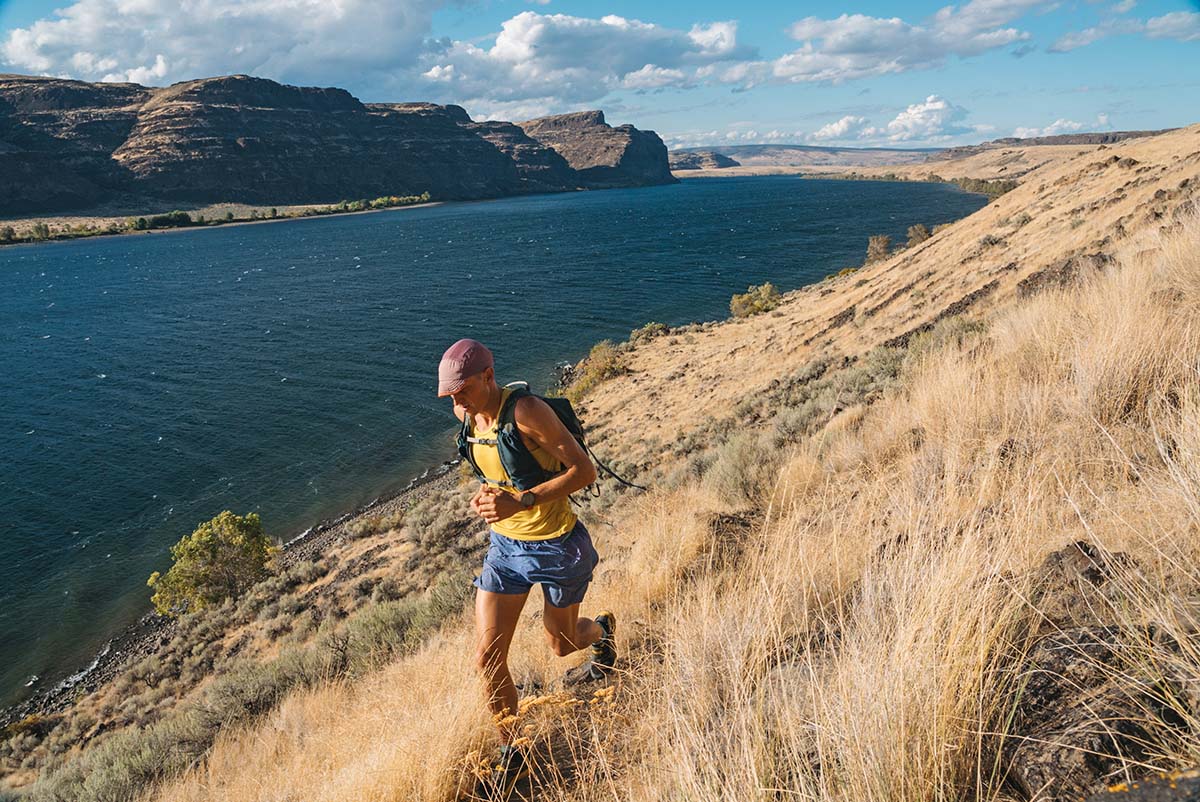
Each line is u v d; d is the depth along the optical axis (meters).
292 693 7.75
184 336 71.19
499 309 74.88
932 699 1.78
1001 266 27.38
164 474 39.25
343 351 61.94
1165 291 5.52
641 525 7.14
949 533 2.71
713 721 2.32
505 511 2.76
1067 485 3.11
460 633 5.84
